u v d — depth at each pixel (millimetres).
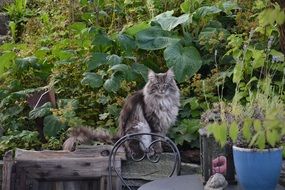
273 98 3244
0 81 5477
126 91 5031
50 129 4805
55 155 4258
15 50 5812
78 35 5621
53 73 5324
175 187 3279
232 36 4902
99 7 6164
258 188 2963
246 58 4508
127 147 4430
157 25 5426
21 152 4250
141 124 4488
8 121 5074
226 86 4906
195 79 4910
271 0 2414
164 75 4512
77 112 5035
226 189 3182
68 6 6379
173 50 5113
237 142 2951
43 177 4223
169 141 3990
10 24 6516
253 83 4566
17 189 4188
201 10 5426
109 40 5348
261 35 4977
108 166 4109
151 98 4492
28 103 5133
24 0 7141
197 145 4668
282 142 2957
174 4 5926
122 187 4305
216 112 3338
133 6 6121
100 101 4984
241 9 5484
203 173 3312
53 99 5117
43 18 6430
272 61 4379
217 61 5176
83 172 4219
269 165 2918
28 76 5488
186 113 4859
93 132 4543
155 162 4215
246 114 2996
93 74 5082
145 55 5391
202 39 5230
